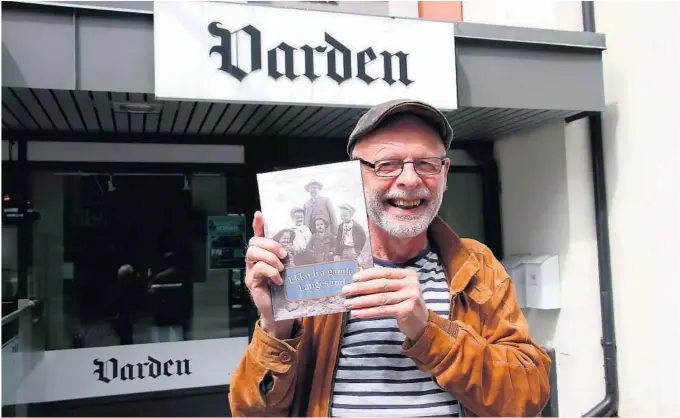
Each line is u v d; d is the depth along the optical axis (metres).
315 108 3.26
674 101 2.97
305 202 1.42
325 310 1.37
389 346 1.50
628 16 3.30
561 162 3.77
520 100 3.22
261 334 1.43
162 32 2.61
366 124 1.48
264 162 4.16
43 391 3.70
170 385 3.96
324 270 1.39
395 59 2.98
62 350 3.77
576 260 3.65
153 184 4.02
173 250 4.04
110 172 3.93
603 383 3.45
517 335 1.55
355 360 1.50
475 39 3.14
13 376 3.31
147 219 4.00
